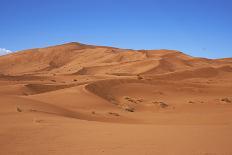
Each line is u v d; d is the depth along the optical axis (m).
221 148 11.41
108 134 15.19
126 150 11.64
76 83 64.81
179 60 131.12
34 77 85.25
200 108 43.78
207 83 70.88
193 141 12.76
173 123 29.22
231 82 75.00
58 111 30.38
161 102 46.91
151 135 14.52
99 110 38.44
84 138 14.37
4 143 13.89
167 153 10.93
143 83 61.97
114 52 175.62
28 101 32.59
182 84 63.41
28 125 18.66
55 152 11.94
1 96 33.19
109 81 58.72
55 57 179.12
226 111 38.09
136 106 46.44
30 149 12.61
